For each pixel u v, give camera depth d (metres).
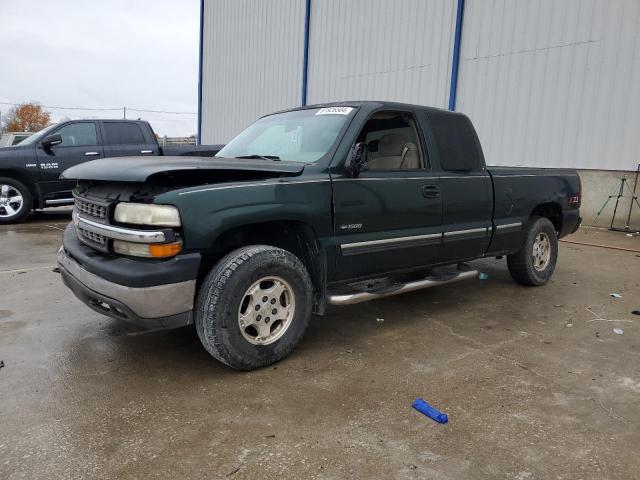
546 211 6.03
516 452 2.54
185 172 3.08
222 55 21.11
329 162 3.76
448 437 2.66
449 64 12.31
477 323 4.51
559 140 10.54
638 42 9.30
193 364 3.52
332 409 2.93
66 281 3.78
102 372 3.38
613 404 3.05
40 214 11.75
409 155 4.43
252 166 3.39
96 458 2.43
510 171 5.25
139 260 3.10
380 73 14.05
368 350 3.83
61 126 9.99
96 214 3.43
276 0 17.70
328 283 3.80
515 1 10.97
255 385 3.22
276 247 3.56
